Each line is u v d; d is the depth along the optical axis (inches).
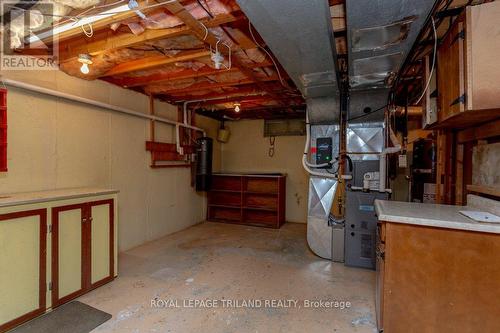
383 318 67.1
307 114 133.9
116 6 66.2
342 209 129.3
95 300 88.7
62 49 99.6
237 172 233.1
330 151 133.5
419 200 147.2
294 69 88.0
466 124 79.0
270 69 116.3
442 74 73.2
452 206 79.1
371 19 60.2
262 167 226.5
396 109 133.2
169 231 172.7
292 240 160.9
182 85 141.6
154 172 159.6
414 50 86.0
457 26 62.4
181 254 134.7
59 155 106.5
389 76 94.8
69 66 103.0
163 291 95.7
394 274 65.9
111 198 102.8
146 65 107.3
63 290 85.3
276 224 191.9
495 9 55.7
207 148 191.5
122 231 137.9
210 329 74.5
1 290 70.5
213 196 218.8
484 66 56.6
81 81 115.5
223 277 108.3
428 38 83.4
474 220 60.2
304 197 211.9
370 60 81.0
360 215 121.0
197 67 116.4
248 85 148.9
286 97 157.9
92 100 117.1
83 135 116.5
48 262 81.0
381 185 119.9
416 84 128.5
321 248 132.0
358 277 110.0
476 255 59.1
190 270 114.7
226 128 237.3
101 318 78.5
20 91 93.0
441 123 77.3
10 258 72.2
